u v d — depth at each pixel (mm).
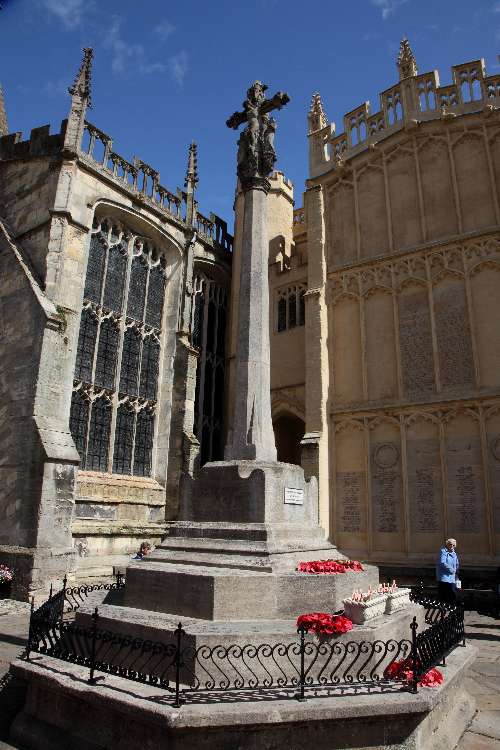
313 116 27031
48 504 16531
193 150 29234
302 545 8445
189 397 24438
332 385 23031
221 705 5172
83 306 21906
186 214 27547
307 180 26094
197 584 7164
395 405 21047
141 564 8258
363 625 6797
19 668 6414
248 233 10891
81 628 6422
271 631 6344
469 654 7457
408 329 21609
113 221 24031
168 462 23719
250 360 10023
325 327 23547
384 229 23406
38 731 6098
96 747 5562
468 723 6730
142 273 25359
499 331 19625
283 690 5602
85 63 22922
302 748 5133
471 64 22641
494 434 18859
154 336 25406
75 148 21562
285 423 27266
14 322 19422
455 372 20172
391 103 24406
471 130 22062
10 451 17766
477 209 21234
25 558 15883
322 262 24406
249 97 11883
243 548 7891
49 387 18109
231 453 9531
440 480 19578
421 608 8352
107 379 22453
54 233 20359
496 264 20172
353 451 21812
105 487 20906
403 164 23500
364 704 5262
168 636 6406
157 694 5453
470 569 17875
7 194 23250
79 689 5652
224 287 31141
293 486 9094
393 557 19688
